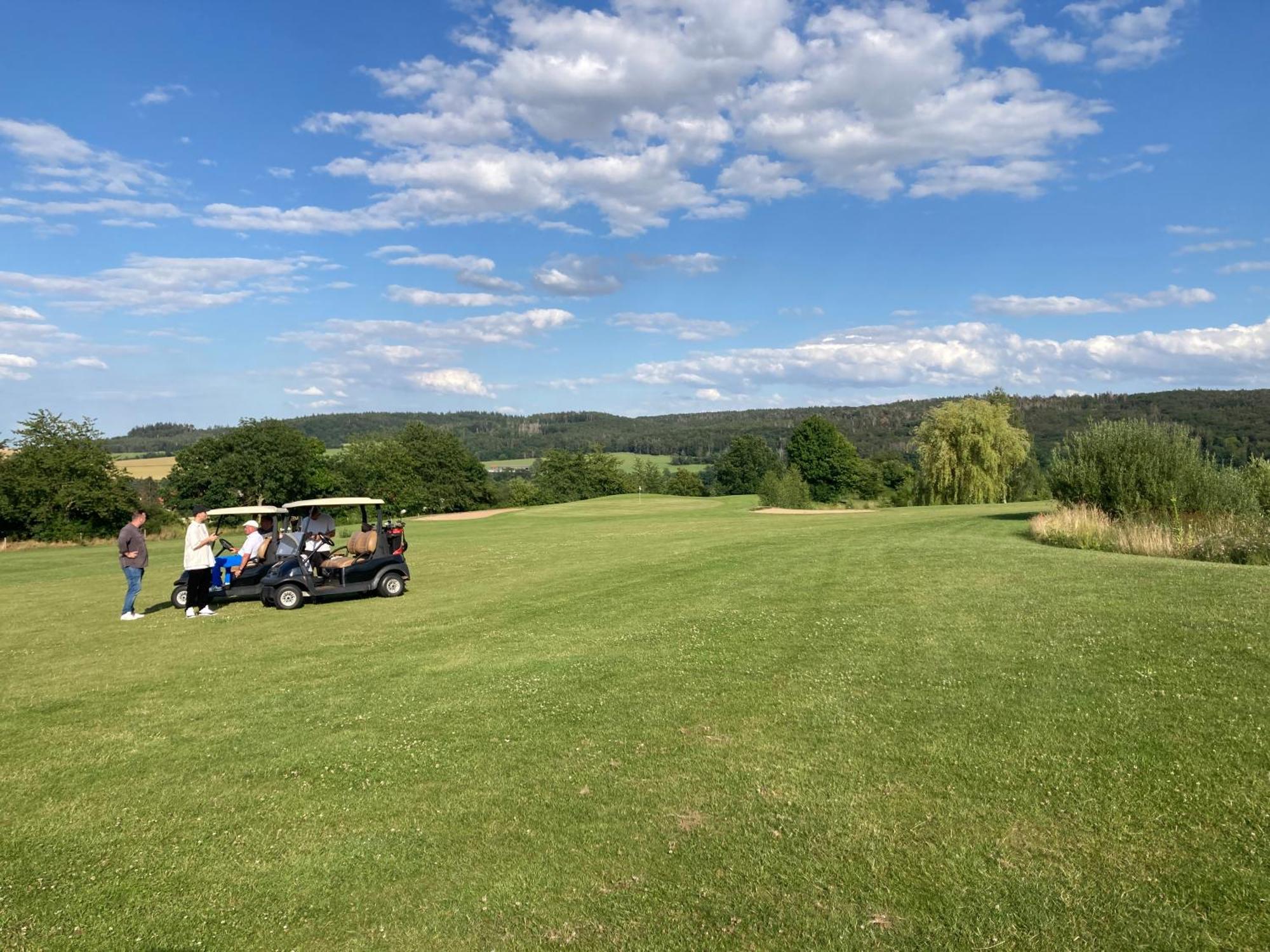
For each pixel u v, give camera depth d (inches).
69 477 1659.7
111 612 595.5
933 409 2206.0
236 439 2748.5
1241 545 588.7
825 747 227.6
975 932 139.2
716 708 271.3
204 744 271.7
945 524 1009.5
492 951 145.5
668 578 614.5
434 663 375.6
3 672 398.9
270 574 593.0
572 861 175.8
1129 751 205.0
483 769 233.1
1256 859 153.4
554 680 324.2
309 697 325.4
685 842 179.3
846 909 148.9
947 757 212.7
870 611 416.8
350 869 179.8
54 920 164.6
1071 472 812.6
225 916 163.5
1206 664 269.1
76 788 237.6
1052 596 414.0
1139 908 141.7
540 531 1362.0
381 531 634.2
